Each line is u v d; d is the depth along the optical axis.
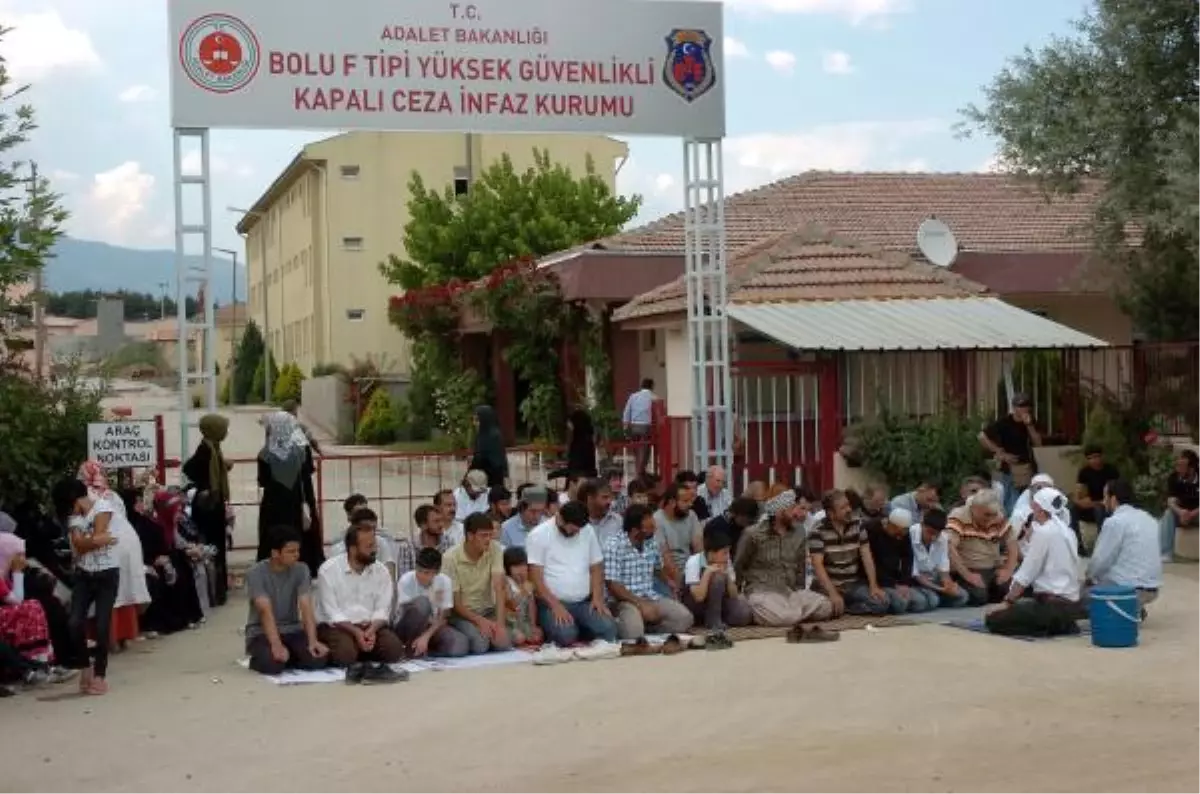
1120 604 12.80
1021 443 19.77
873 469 20.28
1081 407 22.19
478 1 17.94
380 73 17.59
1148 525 13.73
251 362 65.75
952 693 11.00
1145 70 19.81
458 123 17.89
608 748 9.52
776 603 14.12
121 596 13.09
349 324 50.59
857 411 21.08
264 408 55.56
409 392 40.34
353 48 17.48
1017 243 27.58
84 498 11.95
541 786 8.62
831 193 30.52
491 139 51.47
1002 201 30.56
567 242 40.56
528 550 13.50
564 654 12.74
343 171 50.59
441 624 13.04
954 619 14.44
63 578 13.33
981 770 8.78
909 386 21.41
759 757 9.18
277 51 17.27
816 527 14.69
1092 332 27.27
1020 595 13.95
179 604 14.61
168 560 14.37
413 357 39.97
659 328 25.41
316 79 17.39
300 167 52.19
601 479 15.27
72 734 10.30
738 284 23.03
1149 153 19.84
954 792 8.31
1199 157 18.30
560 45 18.27
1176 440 21.42
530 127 18.19
